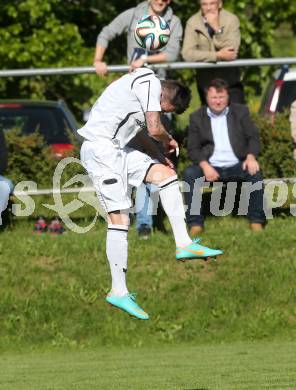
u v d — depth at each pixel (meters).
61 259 25.98
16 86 43.66
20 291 24.94
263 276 25.25
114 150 17.16
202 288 24.95
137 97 17.00
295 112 28.00
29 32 44.19
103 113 17.23
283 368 19.17
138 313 16.66
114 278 16.88
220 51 27.59
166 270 25.42
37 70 27.27
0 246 26.50
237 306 24.56
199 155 26.80
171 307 24.44
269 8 44.50
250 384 17.03
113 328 24.06
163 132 16.91
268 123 29.56
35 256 26.11
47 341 23.88
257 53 44.28
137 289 24.84
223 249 26.12
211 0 27.89
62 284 25.09
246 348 22.81
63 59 43.34
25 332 24.00
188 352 22.45
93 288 24.92
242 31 43.50
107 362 21.17
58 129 32.50
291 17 45.00
